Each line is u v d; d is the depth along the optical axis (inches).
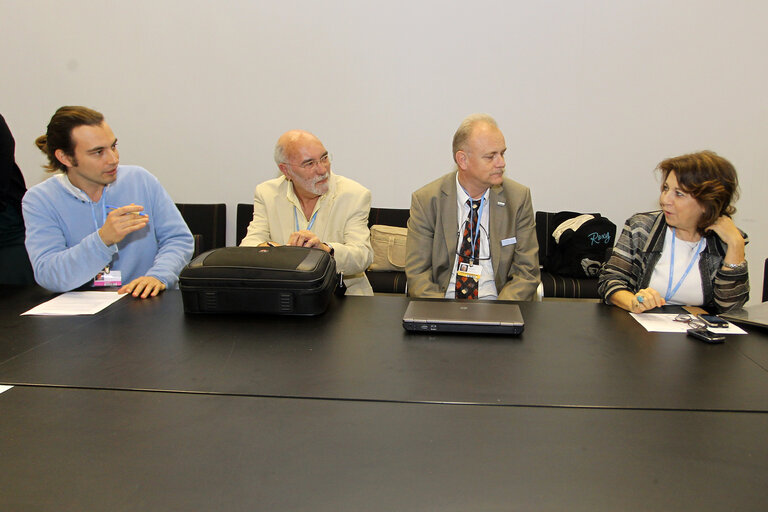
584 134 146.2
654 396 41.6
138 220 67.1
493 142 78.4
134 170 81.0
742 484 31.0
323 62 147.9
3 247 91.7
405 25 144.3
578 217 137.3
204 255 63.6
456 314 56.5
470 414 38.6
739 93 140.3
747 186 144.4
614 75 142.3
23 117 154.2
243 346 51.4
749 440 35.5
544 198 151.3
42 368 46.1
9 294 69.0
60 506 28.9
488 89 145.9
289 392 41.8
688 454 33.9
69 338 53.2
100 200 76.7
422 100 147.9
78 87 152.1
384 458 33.1
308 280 58.9
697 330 55.0
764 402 40.8
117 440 35.0
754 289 147.9
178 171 156.0
